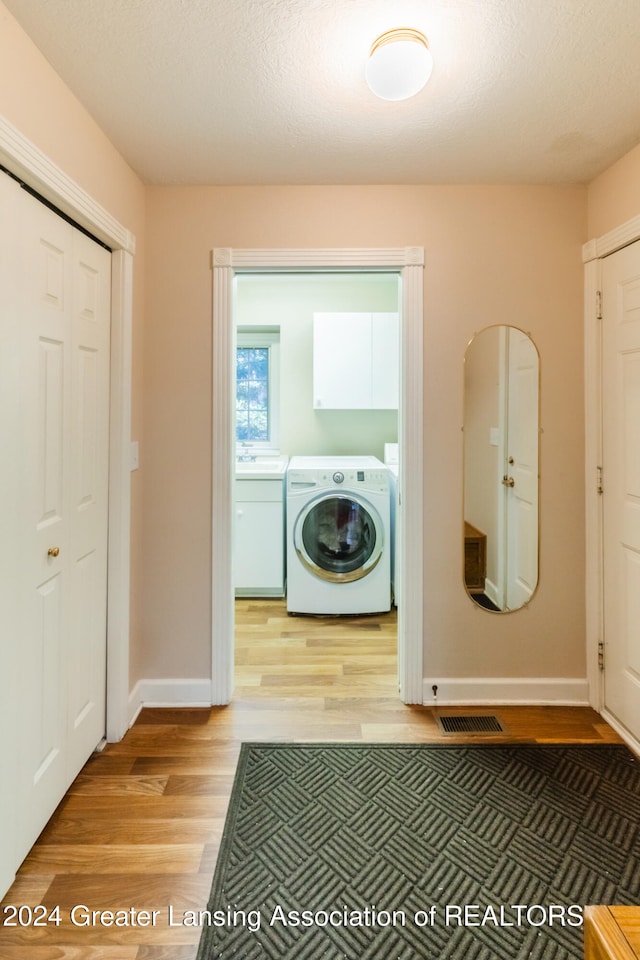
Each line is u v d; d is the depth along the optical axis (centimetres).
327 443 412
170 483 223
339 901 131
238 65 146
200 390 222
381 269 222
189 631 226
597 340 214
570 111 168
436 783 175
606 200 206
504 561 226
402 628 231
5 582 130
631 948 70
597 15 129
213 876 138
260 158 197
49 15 128
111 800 166
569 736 203
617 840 150
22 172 130
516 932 123
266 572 362
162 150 191
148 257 220
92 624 186
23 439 137
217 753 192
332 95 160
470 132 180
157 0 123
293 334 405
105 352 191
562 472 225
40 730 149
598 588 218
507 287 221
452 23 132
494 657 228
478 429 223
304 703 228
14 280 131
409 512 225
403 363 224
